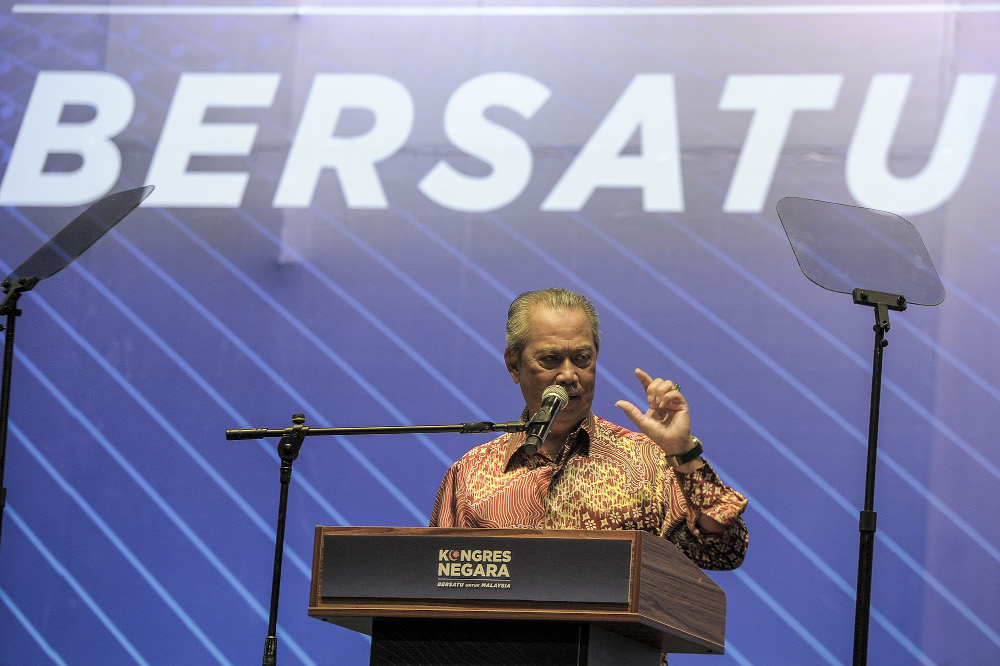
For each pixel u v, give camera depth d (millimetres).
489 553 3184
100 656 8039
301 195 8484
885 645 7496
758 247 8055
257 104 8633
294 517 8086
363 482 8078
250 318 8375
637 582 3072
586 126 8359
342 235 8422
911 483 7633
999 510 7520
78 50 8805
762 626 7605
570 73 8438
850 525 7648
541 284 8203
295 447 4074
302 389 8258
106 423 8328
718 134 8227
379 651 3260
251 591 8039
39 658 8062
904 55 8102
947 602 7473
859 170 8023
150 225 8547
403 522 8000
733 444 7852
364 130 8539
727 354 7965
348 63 8625
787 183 8094
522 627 3184
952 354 7727
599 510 4098
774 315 7969
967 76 8008
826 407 7816
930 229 7879
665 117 8289
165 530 8164
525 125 8414
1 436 5023
